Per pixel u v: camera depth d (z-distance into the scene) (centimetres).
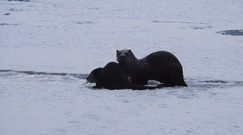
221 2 9800
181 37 5338
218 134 1728
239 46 4653
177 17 7606
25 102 2200
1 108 2077
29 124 1825
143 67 2661
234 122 1903
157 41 4988
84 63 3538
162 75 2664
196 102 2273
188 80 2906
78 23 6506
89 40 4994
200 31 5922
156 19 7288
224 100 2325
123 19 7138
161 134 1719
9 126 1792
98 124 1839
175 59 2703
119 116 1970
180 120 1925
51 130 1744
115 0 9681
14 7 8075
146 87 2578
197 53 4188
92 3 9131
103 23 6562
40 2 8906
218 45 4734
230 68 3400
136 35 5453
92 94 2408
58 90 2498
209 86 2717
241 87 2697
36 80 2802
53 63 3491
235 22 7131
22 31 5566
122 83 2577
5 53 3969
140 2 9475
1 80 2777
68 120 1892
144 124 1852
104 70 2606
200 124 1866
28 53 3994
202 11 8450
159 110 2095
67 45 4609
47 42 4781
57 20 6788
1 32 5450
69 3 8975
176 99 2338
